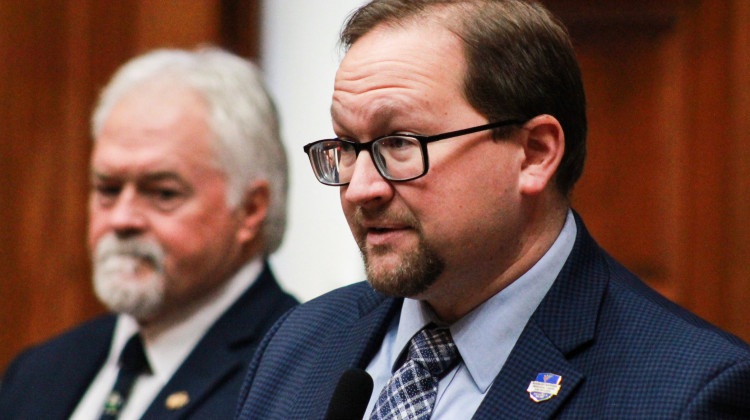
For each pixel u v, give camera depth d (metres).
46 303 10.47
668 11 9.16
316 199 9.88
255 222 7.63
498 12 4.60
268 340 5.62
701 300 8.91
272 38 10.25
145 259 7.30
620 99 9.26
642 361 4.11
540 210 4.66
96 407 7.62
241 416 5.22
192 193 7.36
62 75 10.53
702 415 3.84
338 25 9.89
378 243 4.44
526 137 4.58
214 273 7.40
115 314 8.18
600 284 4.56
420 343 4.69
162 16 10.37
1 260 10.55
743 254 8.74
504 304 4.59
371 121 4.39
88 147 10.54
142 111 7.48
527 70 4.56
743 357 3.98
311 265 9.86
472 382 4.54
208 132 7.45
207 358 7.00
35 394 7.85
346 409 4.19
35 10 10.59
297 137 9.99
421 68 4.40
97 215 7.53
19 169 10.56
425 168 4.33
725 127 8.90
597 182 9.25
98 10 10.48
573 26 9.36
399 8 4.63
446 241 4.39
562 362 4.28
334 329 5.28
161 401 6.83
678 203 9.03
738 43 8.86
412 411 4.52
